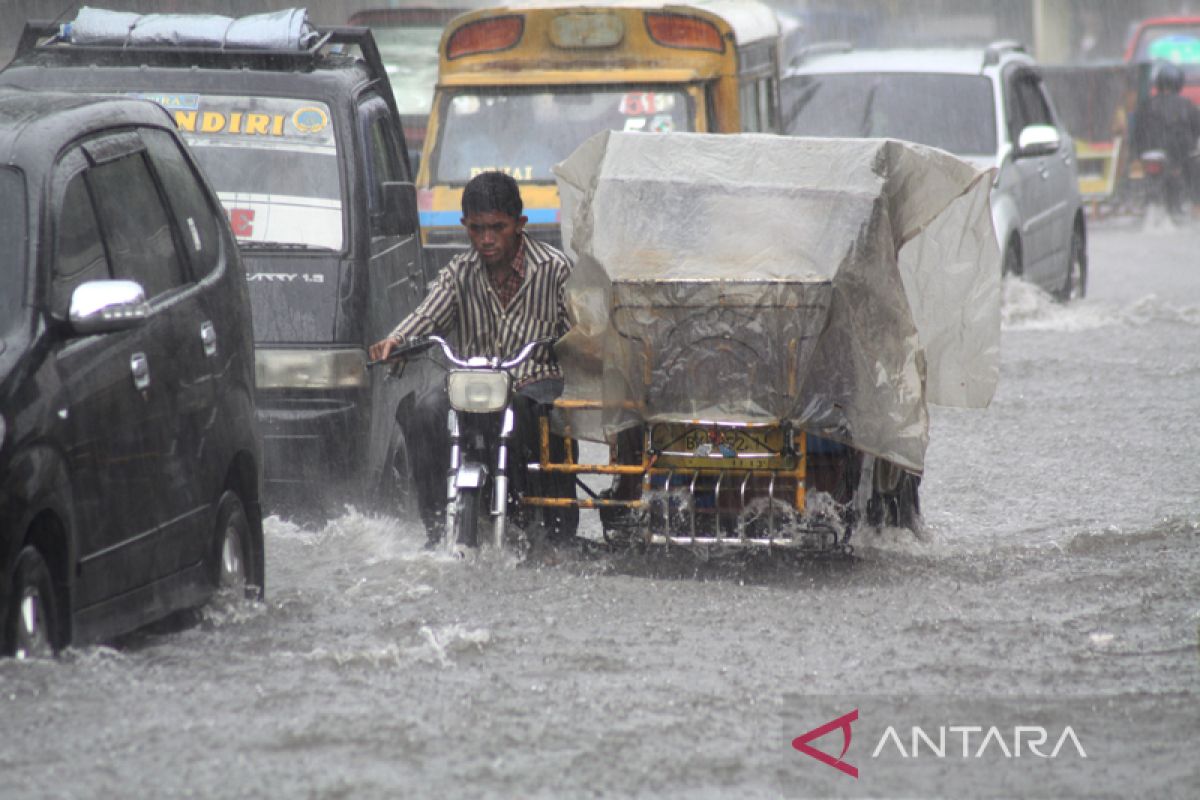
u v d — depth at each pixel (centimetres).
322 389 3338
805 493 2883
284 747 1922
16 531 2002
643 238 2908
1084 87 11912
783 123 6494
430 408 2978
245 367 2727
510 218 2944
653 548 3008
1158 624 2589
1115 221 11800
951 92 6481
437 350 3800
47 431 2080
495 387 2852
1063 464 4028
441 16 8706
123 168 2512
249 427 2703
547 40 5300
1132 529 3272
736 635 2494
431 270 5128
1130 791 1881
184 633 2448
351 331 3372
